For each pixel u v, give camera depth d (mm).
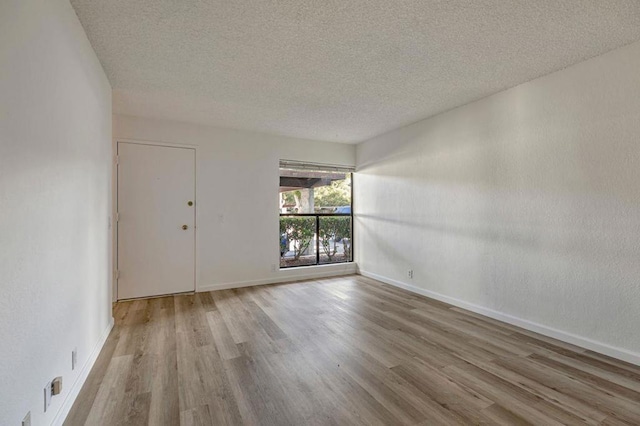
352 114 3812
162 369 2143
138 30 2051
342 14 1892
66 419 1618
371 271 5059
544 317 2754
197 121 4066
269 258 4688
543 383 1968
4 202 1086
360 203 5328
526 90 2887
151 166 3920
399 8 1831
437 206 3844
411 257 4242
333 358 2311
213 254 4277
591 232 2445
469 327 2932
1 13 1061
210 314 3285
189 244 4129
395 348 2479
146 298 3863
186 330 2840
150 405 1743
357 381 1994
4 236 1087
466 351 2428
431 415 1655
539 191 2787
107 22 1955
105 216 2680
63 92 1643
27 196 1252
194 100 3324
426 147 4000
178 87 2982
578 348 2477
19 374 1181
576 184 2533
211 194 4270
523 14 1887
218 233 4312
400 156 4434
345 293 4137
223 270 4344
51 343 1475
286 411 1692
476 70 2643
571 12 1863
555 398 1807
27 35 1245
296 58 2438
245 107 3545
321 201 5340
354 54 2375
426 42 2207
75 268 1827
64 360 1642
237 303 3674
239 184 4461
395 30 2059
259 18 1929
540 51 2330
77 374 1862
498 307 3135
